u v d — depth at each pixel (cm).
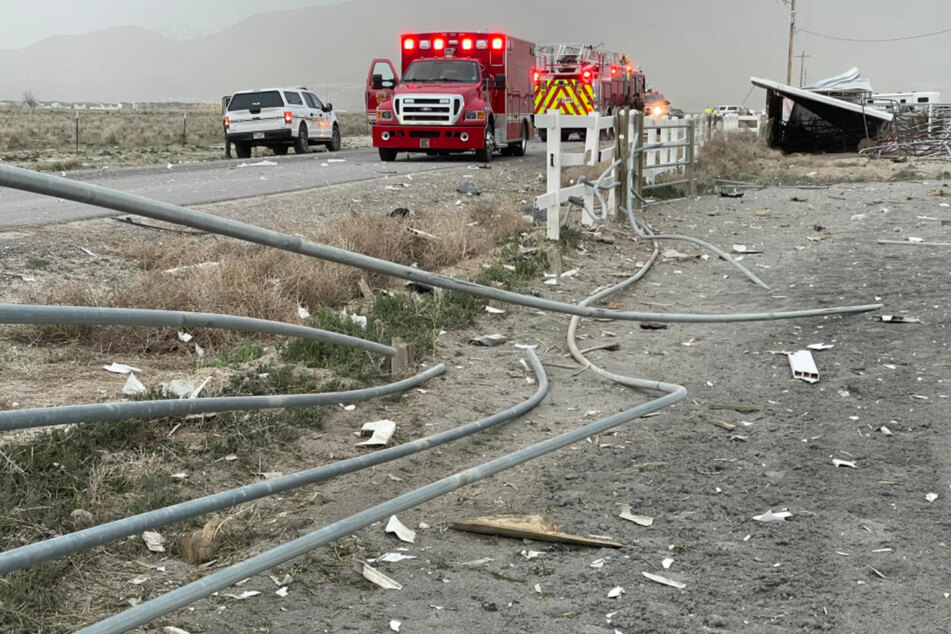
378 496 467
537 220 1311
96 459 451
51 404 511
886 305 884
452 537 426
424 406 605
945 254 1153
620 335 811
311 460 505
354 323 714
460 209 1348
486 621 351
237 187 1530
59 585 355
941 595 368
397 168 2023
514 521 433
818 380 660
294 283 823
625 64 3759
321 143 3044
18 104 12688
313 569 389
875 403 608
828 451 529
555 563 401
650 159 1805
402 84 2280
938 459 513
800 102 3456
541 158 2494
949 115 3369
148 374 600
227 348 675
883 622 349
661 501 466
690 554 407
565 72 3116
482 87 2294
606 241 1244
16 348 623
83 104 13750
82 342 655
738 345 766
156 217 331
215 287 744
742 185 2008
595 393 650
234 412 531
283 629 342
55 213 1138
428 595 371
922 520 438
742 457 524
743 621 351
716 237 1350
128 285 792
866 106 3372
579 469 509
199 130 4709
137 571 377
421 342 723
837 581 380
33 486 413
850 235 1338
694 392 643
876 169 2583
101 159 2572
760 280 1034
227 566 388
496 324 826
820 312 849
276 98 2744
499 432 568
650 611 359
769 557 403
